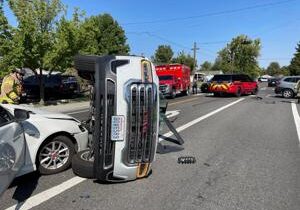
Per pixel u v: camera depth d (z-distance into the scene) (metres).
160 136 10.38
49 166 6.66
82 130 7.12
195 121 13.73
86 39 26.12
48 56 24.14
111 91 5.70
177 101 24.77
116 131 5.79
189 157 7.76
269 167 7.30
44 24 24.62
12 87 10.12
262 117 15.22
